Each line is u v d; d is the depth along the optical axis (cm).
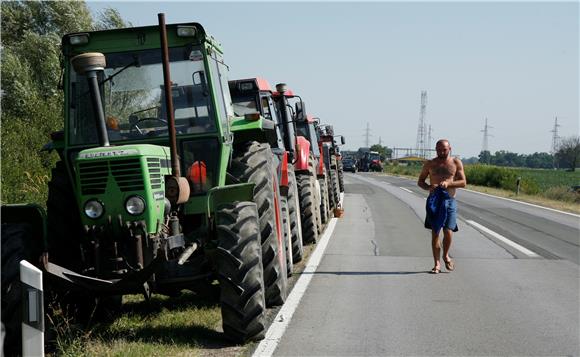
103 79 646
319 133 1925
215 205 622
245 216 605
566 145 11012
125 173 555
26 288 445
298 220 1070
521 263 1080
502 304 773
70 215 641
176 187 576
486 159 11944
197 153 656
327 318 700
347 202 2500
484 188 3838
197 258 610
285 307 749
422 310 741
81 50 650
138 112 650
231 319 587
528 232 1537
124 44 650
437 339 623
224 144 664
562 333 648
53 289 586
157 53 653
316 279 925
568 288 872
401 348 594
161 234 566
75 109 641
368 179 5134
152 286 585
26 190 1396
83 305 664
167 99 573
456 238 1413
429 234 1471
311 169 1377
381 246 1271
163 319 673
